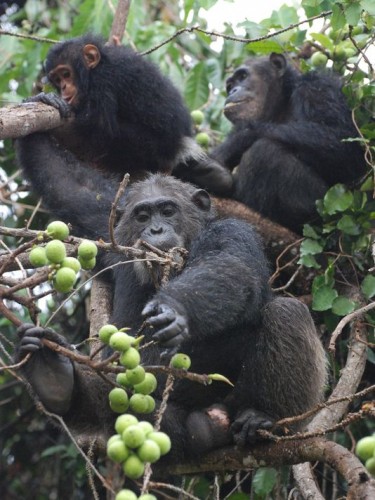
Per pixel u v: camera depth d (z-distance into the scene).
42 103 11.99
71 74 14.53
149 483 6.57
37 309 7.66
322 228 13.43
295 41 15.03
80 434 9.28
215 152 15.70
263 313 9.95
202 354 9.91
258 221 13.98
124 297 10.43
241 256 9.69
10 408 16.61
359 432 13.41
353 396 7.73
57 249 7.12
